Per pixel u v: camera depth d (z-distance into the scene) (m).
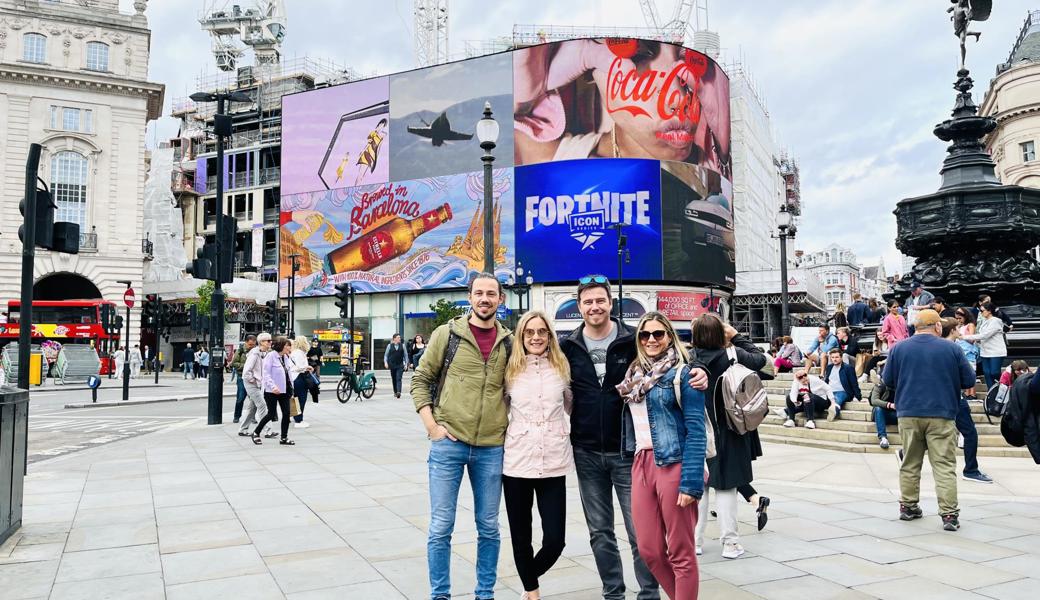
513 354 3.85
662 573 3.65
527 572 3.81
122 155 45.09
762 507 5.38
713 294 46.44
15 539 5.21
